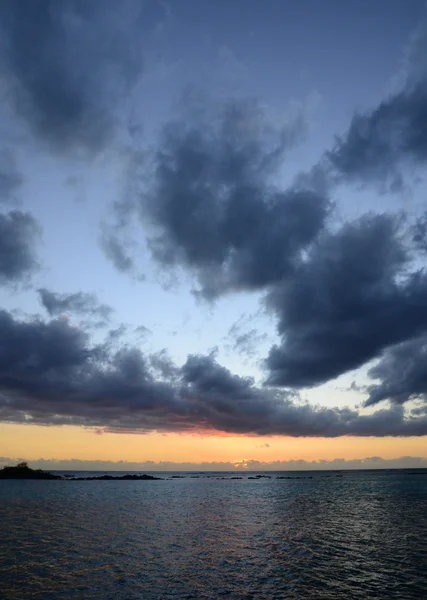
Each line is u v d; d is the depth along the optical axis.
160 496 79.88
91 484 122.88
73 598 17.20
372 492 95.81
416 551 27.73
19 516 44.44
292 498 77.94
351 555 26.42
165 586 19.11
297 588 19.03
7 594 17.73
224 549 28.09
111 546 28.62
